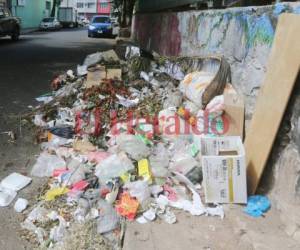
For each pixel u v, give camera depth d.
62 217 3.61
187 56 7.95
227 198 3.89
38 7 42.69
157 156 4.68
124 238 3.38
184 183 4.18
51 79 10.04
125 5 26.94
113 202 3.81
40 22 40.09
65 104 6.58
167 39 10.68
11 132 5.75
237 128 4.78
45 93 8.33
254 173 4.00
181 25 8.97
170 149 4.92
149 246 3.29
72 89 7.23
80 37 28.91
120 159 4.43
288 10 3.97
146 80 7.41
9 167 4.70
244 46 4.91
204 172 3.84
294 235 3.43
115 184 4.01
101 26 29.14
